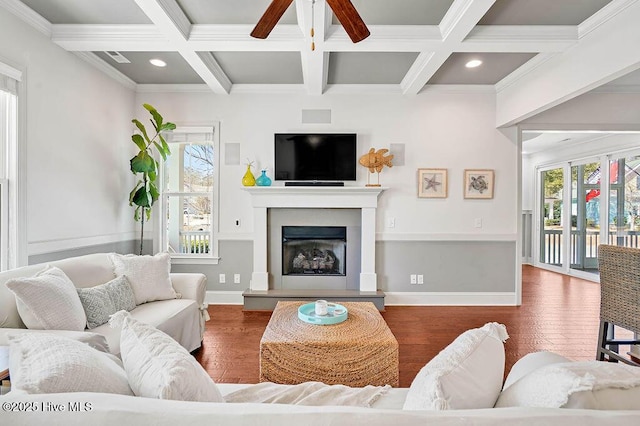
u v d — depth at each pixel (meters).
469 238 4.26
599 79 2.65
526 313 3.93
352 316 2.42
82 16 2.68
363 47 2.87
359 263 4.30
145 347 0.99
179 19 2.60
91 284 2.45
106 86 3.64
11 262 2.52
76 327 1.94
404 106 4.23
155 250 4.28
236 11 2.59
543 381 0.81
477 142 4.25
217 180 4.23
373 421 0.59
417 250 4.27
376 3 2.46
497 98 4.22
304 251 4.53
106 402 0.64
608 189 5.58
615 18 2.49
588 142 5.89
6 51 2.45
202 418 0.60
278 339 2.02
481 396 0.88
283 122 4.23
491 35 2.79
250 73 3.83
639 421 0.60
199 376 0.92
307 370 1.96
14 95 2.54
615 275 2.29
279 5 1.75
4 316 1.79
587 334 3.26
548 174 7.07
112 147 3.76
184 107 4.22
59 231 2.99
